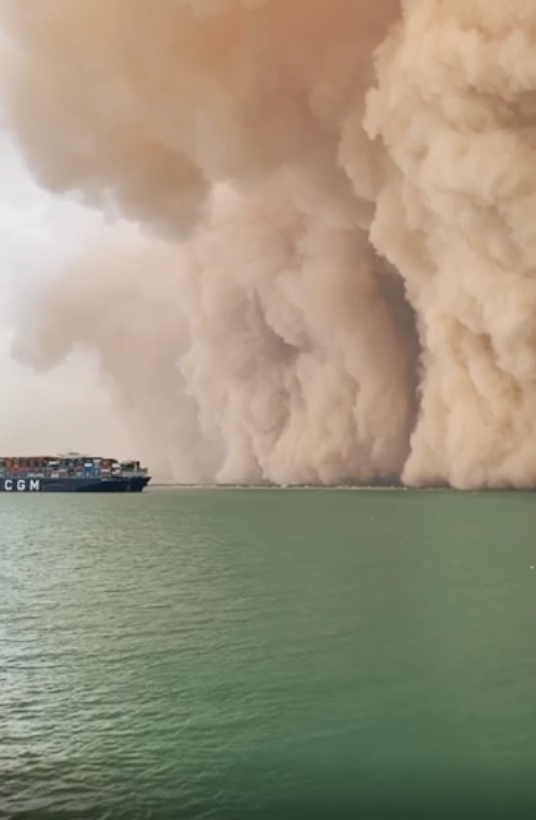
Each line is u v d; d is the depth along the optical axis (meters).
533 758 8.16
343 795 7.48
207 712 9.46
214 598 16.19
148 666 11.30
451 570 18.78
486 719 9.08
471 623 13.34
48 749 8.53
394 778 7.77
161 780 7.83
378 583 17.22
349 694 9.94
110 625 14.08
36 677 10.95
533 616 13.83
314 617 14.00
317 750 8.36
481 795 7.45
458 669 10.82
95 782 7.77
